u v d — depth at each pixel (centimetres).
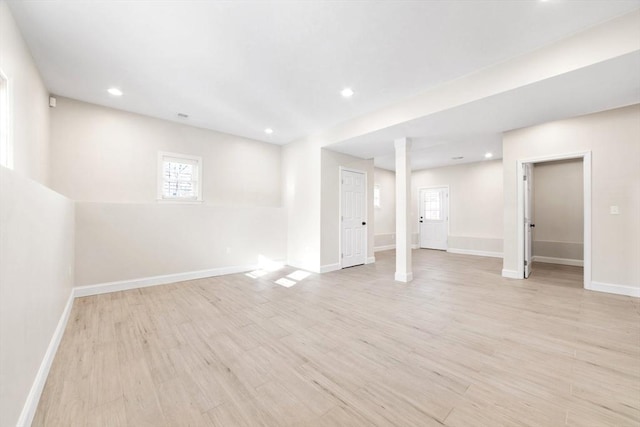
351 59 271
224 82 316
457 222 757
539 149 397
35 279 161
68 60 271
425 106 336
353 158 562
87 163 371
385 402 154
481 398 156
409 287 394
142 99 363
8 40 199
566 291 365
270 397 158
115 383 171
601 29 219
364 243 586
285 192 579
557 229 573
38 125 286
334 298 344
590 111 328
